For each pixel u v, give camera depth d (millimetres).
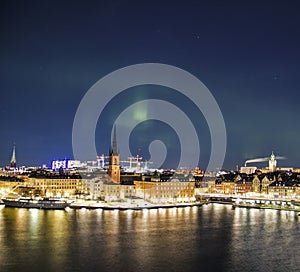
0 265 141000
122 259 151125
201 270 141250
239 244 180125
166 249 167750
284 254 163250
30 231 196750
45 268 138750
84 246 168625
